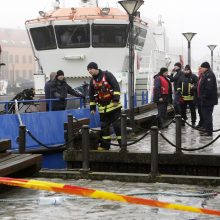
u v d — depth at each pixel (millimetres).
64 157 10750
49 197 7273
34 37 20484
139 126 15250
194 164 10078
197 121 18672
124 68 20016
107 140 11141
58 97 13148
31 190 7879
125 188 8070
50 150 12438
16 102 11961
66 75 20125
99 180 8883
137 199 4434
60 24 19516
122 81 19312
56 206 6809
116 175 8828
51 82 13219
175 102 16578
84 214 6348
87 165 9094
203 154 10078
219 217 6102
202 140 13070
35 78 19875
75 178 9000
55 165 12594
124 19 19391
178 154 10164
